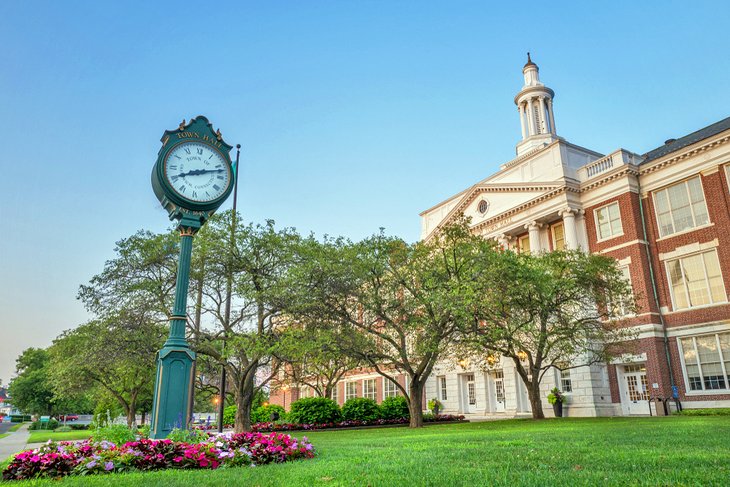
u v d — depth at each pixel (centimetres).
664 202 3072
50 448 803
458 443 1089
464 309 2128
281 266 2269
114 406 5566
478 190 4066
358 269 2289
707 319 2752
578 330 2452
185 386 1030
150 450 802
